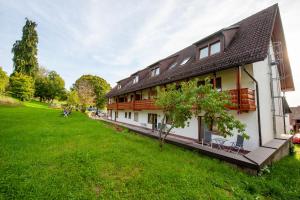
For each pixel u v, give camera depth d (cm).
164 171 594
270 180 618
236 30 1290
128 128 1725
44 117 2025
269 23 1076
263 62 1185
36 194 414
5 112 2120
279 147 960
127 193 451
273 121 1264
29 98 4406
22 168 558
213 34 1238
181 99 797
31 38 4747
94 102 5072
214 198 449
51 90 5759
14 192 419
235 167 700
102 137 1105
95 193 439
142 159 700
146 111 2142
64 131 1254
